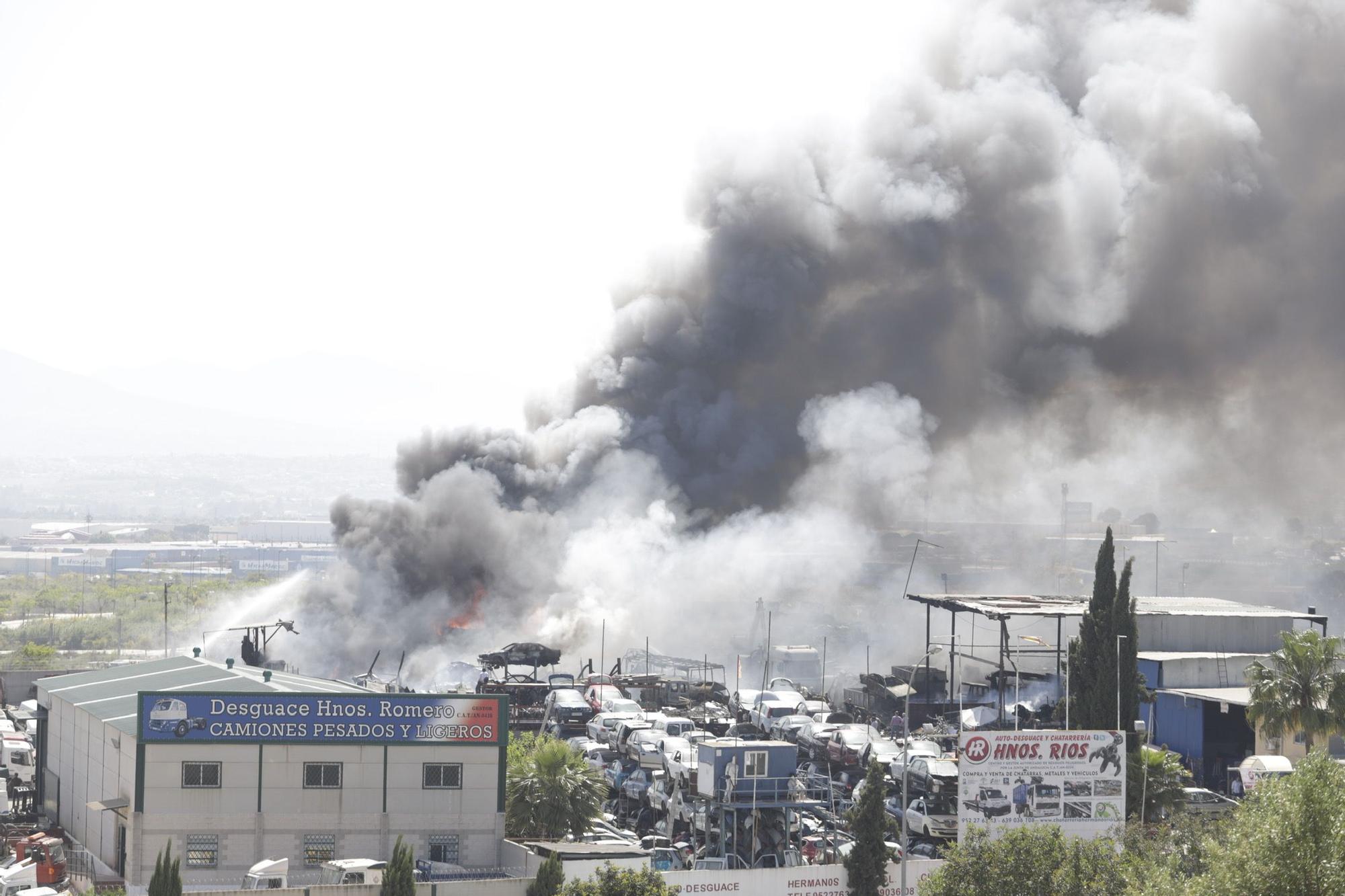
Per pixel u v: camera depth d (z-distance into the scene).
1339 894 74.56
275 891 93.31
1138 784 115.56
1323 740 133.38
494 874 106.75
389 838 112.69
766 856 114.44
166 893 89.94
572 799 118.38
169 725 110.56
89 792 130.62
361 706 113.06
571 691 185.25
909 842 126.62
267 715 111.88
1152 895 85.75
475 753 114.25
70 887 114.38
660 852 114.56
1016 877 95.25
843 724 165.25
